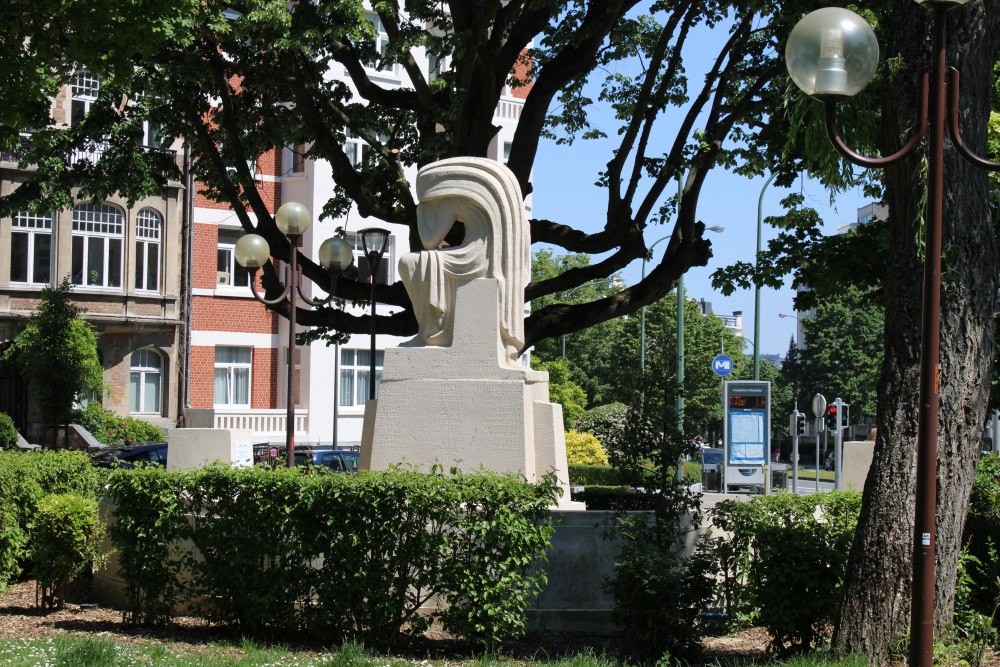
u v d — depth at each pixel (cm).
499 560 937
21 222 3525
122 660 862
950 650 882
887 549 897
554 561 1067
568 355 6544
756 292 3809
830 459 6069
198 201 3959
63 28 1513
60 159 1962
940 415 905
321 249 1827
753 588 995
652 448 1034
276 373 4097
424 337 1210
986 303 914
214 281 3991
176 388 3803
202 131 1867
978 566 1037
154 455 2478
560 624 1060
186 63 1758
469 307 1188
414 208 1888
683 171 1952
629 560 952
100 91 1955
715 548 1052
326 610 969
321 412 3962
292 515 980
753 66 1934
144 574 1050
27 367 3186
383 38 3884
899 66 922
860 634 896
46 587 1163
